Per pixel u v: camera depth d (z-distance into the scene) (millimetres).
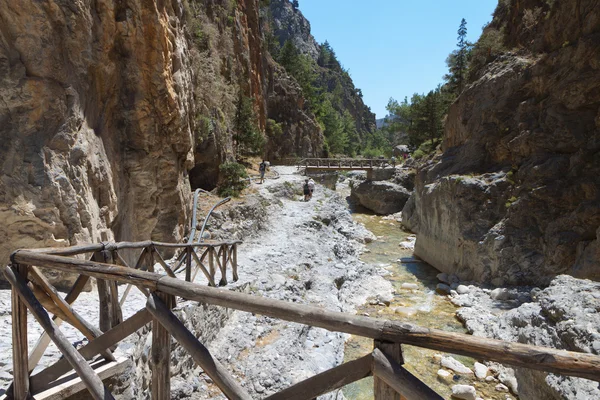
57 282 6906
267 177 27844
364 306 13188
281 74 54062
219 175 19500
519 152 16156
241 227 15688
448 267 17000
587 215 12602
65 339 3160
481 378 8695
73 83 7367
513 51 21594
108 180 8445
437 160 25562
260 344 8359
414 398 1827
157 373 2814
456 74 40844
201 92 17062
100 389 3000
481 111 20234
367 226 28328
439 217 18094
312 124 56531
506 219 14852
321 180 36375
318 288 12523
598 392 5793
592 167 13312
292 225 18641
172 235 11414
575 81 14297
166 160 10633
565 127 14516
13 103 6438
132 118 9516
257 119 38625
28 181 6480
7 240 6449
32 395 3365
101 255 4062
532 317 8734
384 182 34875
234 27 33250
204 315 7570
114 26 8492
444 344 1859
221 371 2455
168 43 10008
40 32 6633
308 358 8203
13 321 3355
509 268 13969
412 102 61125
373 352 2021
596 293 7793
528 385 7547
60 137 6953
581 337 6613
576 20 15711
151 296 2791
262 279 11094
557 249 12922
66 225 6871
